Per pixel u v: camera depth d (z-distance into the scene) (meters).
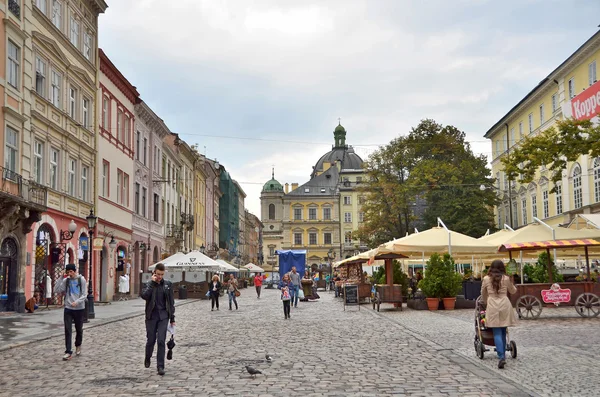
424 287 27.61
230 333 18.23
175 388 9.38
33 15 29.31
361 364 11.54
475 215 58.31
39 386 9.77
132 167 45.94
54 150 31.98
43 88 30.59
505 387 9.07
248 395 8.76
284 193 148.25
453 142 60.97
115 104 41.75
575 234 24.30
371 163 64.69
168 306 11.14
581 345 13.64
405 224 63.66
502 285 11.10
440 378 9.91
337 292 46.72
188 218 65.81
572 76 52.62
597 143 23.67
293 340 15.98
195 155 71.06
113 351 14.15
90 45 37.72
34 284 28.88
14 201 24.69
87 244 33.72
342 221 132.62
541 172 61.81
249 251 147.12
